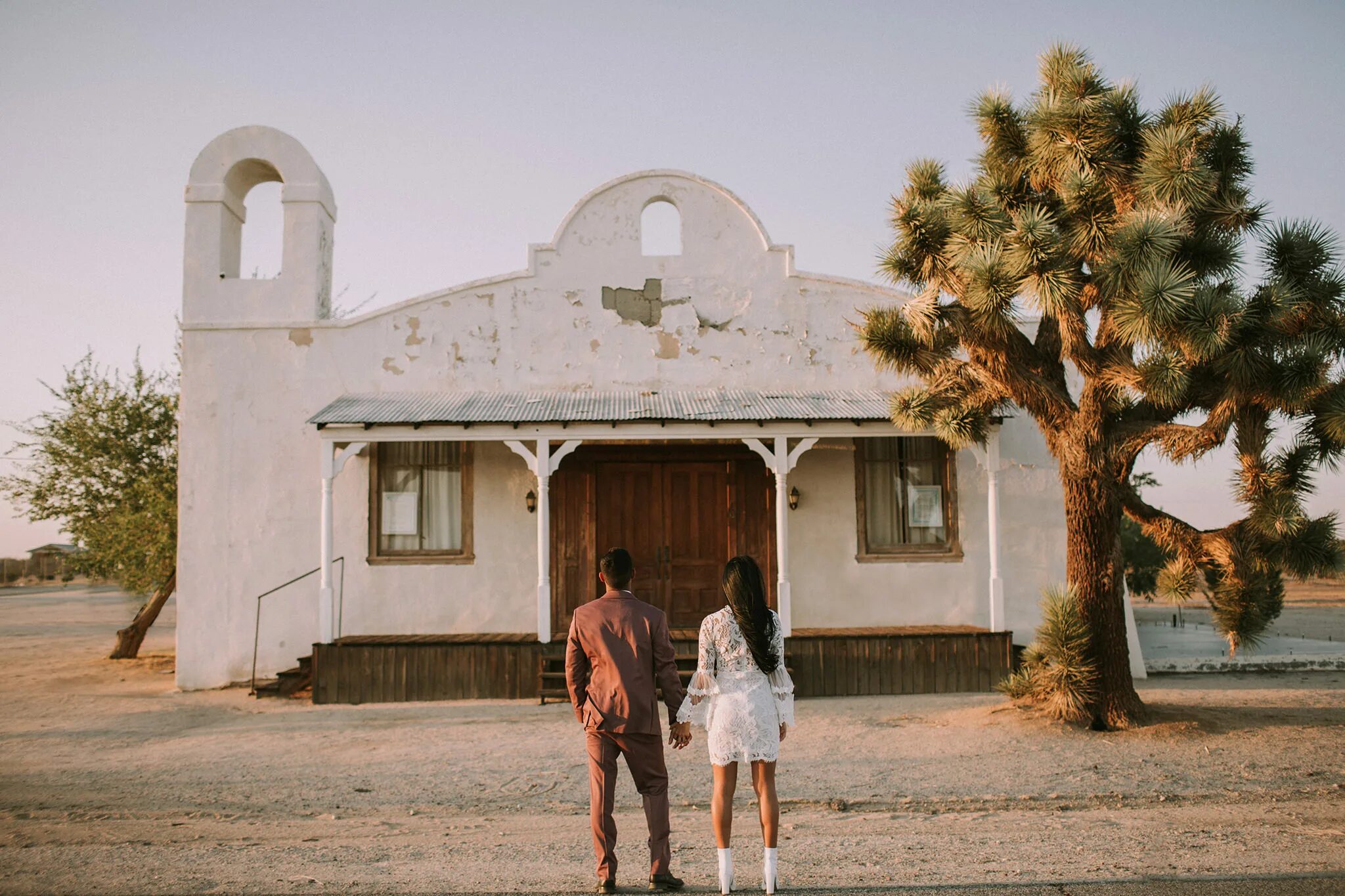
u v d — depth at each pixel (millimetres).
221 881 5355
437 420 12195
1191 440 8906
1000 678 12281
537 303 14102
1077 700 9391
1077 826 6523
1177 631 18797
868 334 10469
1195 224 8953
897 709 11023
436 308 14023
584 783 8062
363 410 12727
